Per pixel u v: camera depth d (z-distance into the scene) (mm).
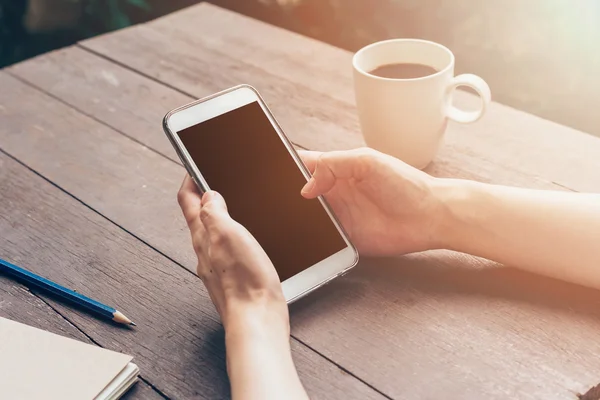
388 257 898
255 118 898
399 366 748
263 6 2553
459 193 859
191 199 839
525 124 1138
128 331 817
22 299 870
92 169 1100
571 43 2201
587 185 1002
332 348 775
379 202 860
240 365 682
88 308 845
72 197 1044
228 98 894
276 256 837
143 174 1081
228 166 862
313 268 843
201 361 775
